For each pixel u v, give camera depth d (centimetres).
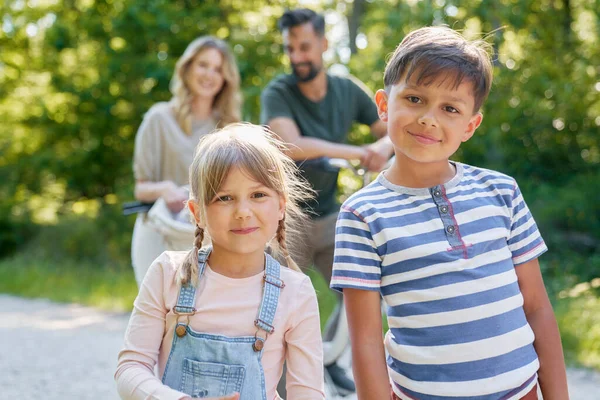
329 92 381
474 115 218
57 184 1558
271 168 212
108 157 1439
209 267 214
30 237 1441
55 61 1420
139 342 209
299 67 369
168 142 393
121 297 939
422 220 209
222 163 206
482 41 236
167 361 206
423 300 203
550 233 985
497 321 204
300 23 365
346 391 378
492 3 966
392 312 209
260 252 215
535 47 1081
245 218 205
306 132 375
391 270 207
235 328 206
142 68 1224
